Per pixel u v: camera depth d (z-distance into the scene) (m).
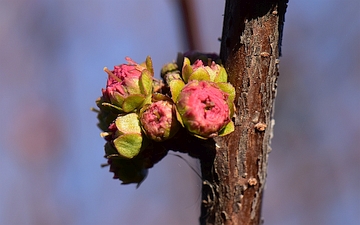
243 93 0.22
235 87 0.22
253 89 0.22
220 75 0.21
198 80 0.21
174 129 0.21
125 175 0.23
